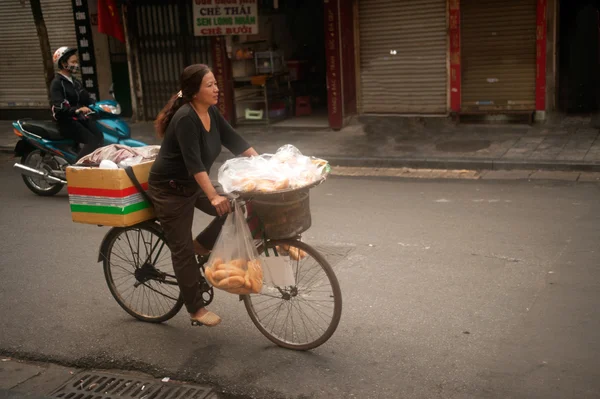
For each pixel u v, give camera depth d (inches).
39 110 608.4
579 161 340.8
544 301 186.5
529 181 325.7
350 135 459.5
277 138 467.8
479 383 147.9
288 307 176.1
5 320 197.2
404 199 307.0
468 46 445.7
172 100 160.9
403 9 460.1
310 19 564.7
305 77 558.9
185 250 167.6
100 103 343.6
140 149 184.9
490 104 449.1
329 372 157.2
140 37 541.0
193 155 155.9
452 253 229.3
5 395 152.7
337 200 312.8
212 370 161.9
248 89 506.0
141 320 192.2
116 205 169.0
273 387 152.6
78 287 219.8
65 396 156.3
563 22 421.1
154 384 158.6
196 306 171.9
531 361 155.6
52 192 346.9
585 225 249.6
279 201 157.8
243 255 158.6
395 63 474.0
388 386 149.5
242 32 482.0
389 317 183.2
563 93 433.1
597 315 175.9
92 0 549.6
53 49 586.9
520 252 225.6
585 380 146.3
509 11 427.5
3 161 457.4
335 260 229.6
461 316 181.0
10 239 274.7
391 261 225.5
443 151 390.3
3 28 596.1
